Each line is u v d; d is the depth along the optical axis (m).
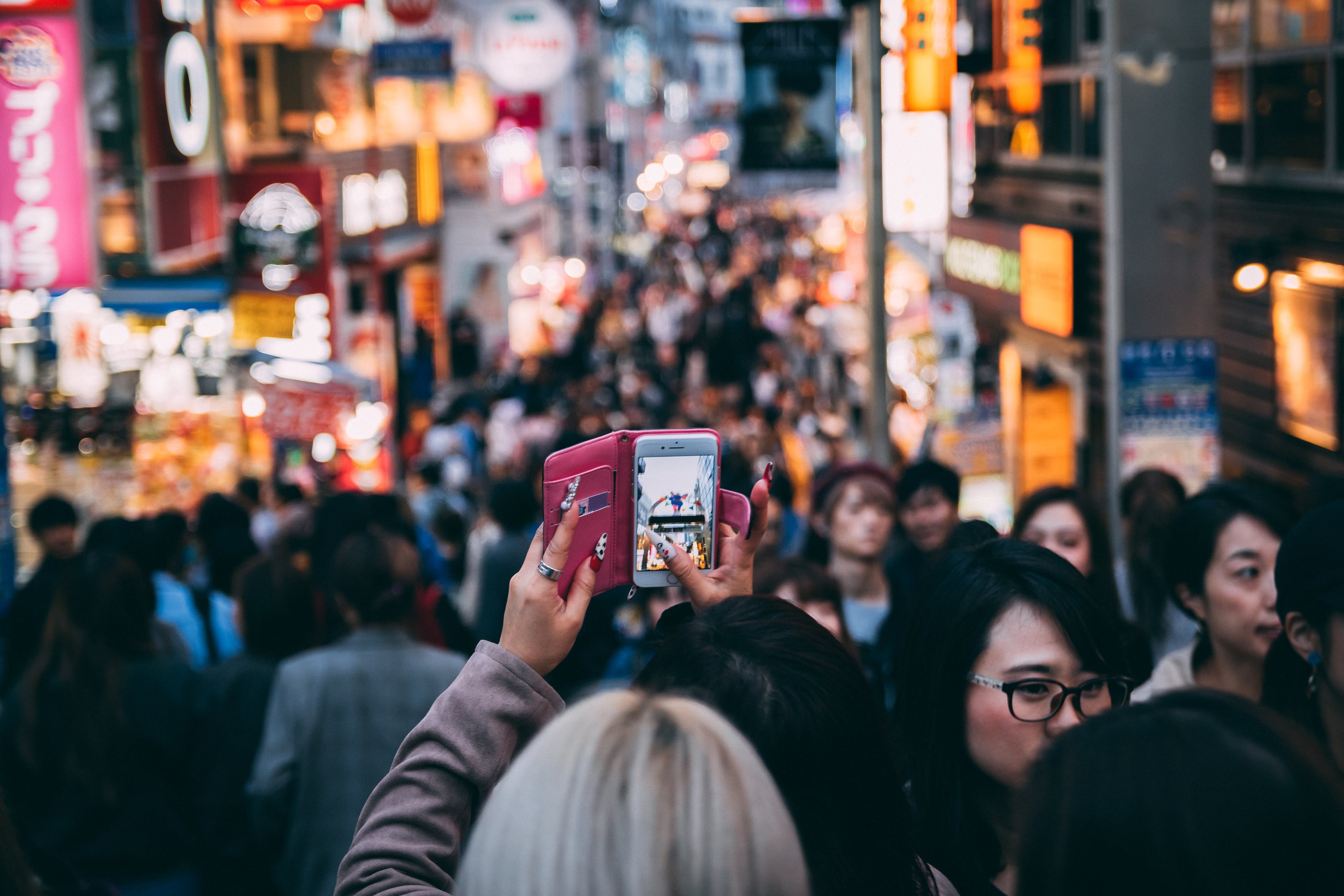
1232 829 1.29
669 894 1.27
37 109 12.59
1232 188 11.94
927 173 14.30
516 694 1.94
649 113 79.44
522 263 33.91
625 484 2.26
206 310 13.95
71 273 12.77
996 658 2.48
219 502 8.12
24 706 4.58
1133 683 2.50
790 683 1.89
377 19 24.38
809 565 4.59
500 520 7.29
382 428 16.97
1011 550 2.59
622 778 1.32
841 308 25.41
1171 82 9.09
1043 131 15.74
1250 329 11.72
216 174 15.65
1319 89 10.33
